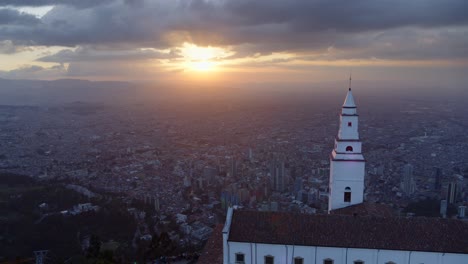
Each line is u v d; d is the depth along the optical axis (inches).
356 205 2438.5
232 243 1994.3
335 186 2500.0
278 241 1948.8
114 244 3784.5
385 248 1871.3
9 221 4328.3
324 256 1939.0
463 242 1867.6
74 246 3799.2
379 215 2229.3
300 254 1952.5
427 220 1989.4
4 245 3782.0
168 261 2625.5
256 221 2062.0
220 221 4468.5
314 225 2010.3
